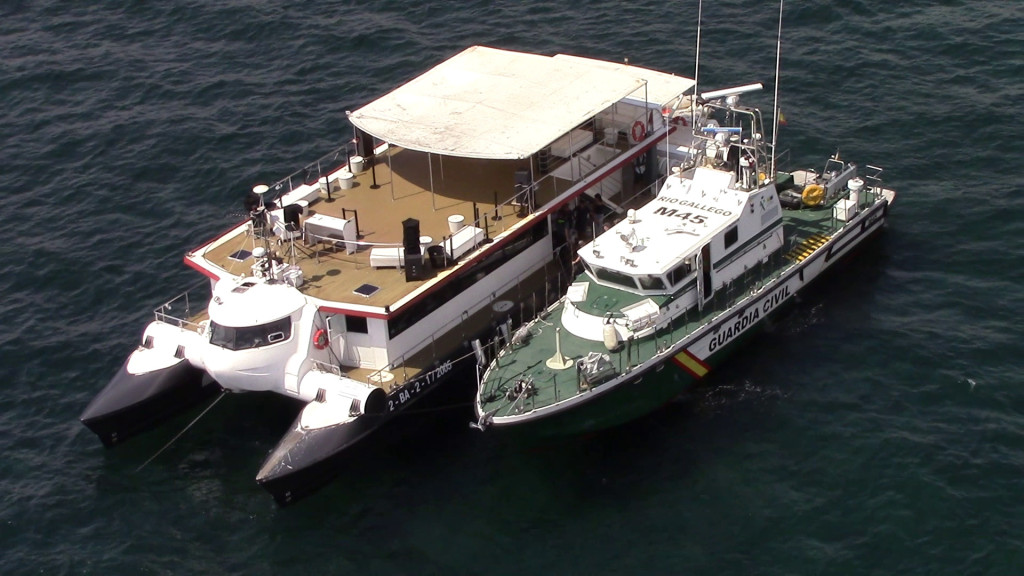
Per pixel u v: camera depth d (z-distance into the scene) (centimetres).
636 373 4294
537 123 4800
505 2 7438
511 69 5278
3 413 4716
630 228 4684
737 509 4028
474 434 4481
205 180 6075
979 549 3784
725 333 4622
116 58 7162
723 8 7112
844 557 3809
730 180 4772
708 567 3822
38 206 5950
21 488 4344
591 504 4103
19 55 7231
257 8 7562
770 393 4528
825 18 6900
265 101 6669
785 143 5928
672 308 4528
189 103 6694
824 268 5072
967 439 4203
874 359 4625
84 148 6369
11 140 6469
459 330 4659
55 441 4575
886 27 6738
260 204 4744
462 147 4653
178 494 4306
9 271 5503
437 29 7212
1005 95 6100
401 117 4934
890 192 5331
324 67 6931
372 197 5000
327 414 4234
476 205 4875
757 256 4859
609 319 4412
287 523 4138
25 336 5112
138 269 5484
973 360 4553
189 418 4678
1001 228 5247
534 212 4825
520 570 3875
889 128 5969
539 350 4481
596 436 4406
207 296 5291
